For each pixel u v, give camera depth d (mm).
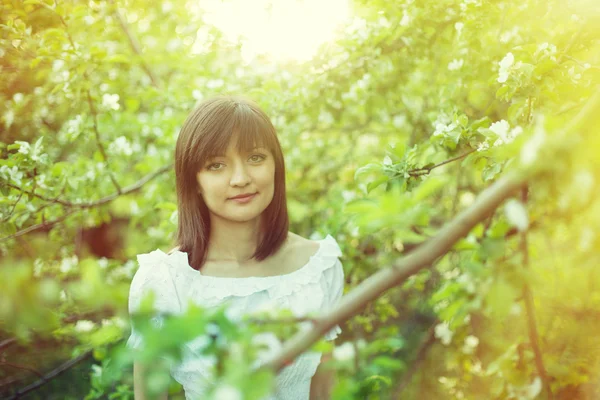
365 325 2938
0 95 2826
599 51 1678
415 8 2350
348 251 2697
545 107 1528
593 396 1749
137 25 3121
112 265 2930
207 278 1703
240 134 1584
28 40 2428
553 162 690
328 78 2627
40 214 2469
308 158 3641
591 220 1074
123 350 644
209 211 1751
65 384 2984
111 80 2850
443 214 3039
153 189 3061
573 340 1887
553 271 2076
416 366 2648
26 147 2180
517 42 2102
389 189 1493
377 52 2529
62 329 2193
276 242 1780
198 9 2895
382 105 2930
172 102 3029
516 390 1238
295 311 1686
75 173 2578
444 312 1022
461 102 2309
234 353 667
